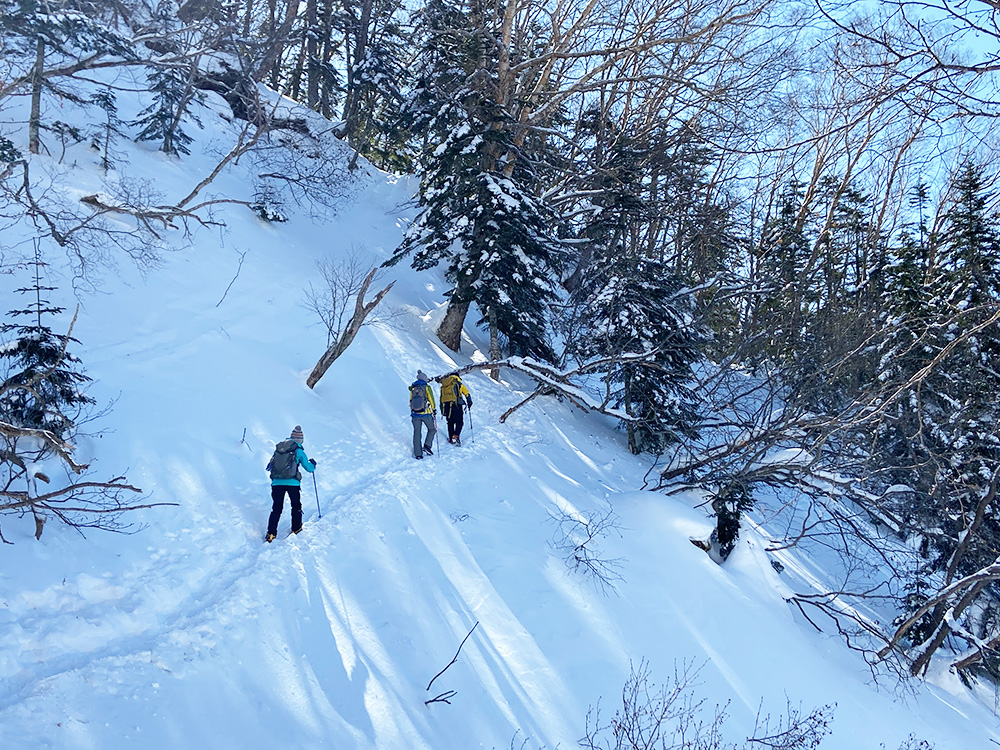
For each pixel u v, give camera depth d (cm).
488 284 1546
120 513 761
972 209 1864
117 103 1931
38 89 1352
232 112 2284
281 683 616
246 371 1152
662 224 2194
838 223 2644
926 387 1381
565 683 728
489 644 750
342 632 698
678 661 806
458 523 946
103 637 603
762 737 727
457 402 1225
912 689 941
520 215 1518
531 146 1939
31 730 482
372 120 2725
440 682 677
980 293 1602
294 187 2083
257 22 2573
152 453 868
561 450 1362
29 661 550
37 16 1200
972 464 1301
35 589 624
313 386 1198
